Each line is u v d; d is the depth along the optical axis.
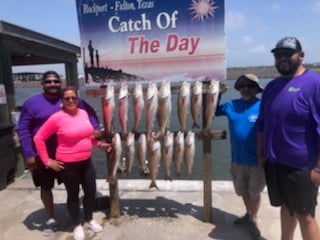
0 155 5.41
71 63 9.36
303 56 2.86
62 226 4.13
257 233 3.59
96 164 10.30
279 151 2.89
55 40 7.89
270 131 2.95
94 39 4.06
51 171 3.92
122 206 4.54
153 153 3.86
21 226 4.16
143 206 4.53
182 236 3.74
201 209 4.41
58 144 3.66
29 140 3.78
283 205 3.10
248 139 3.51
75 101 3.60
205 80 3.91
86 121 3.71
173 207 4.48
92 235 3.83
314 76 2.74
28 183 5.70
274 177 3.02
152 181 3.95
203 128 3.83
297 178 2.82
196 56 3.89
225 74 3.87
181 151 3.80
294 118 2.77
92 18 4.03
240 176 3.64
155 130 4.14
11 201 4.96
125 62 4.04
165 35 3.92
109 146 3.95
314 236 2.91
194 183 5.22
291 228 3.17
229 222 4.01
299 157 2.79
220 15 3.78
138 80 4.05
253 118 3.50
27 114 3.76
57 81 3.76
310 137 2.77
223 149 11.89
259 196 3.61
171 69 3.96
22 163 6.22
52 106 3.77
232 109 3.66
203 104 3.88
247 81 3.52
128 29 3.98
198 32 3.84
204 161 3.93
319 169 2.73
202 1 3.78
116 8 3.96
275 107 2.89
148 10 3.90
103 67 4.10
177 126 9.44
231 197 4.68
